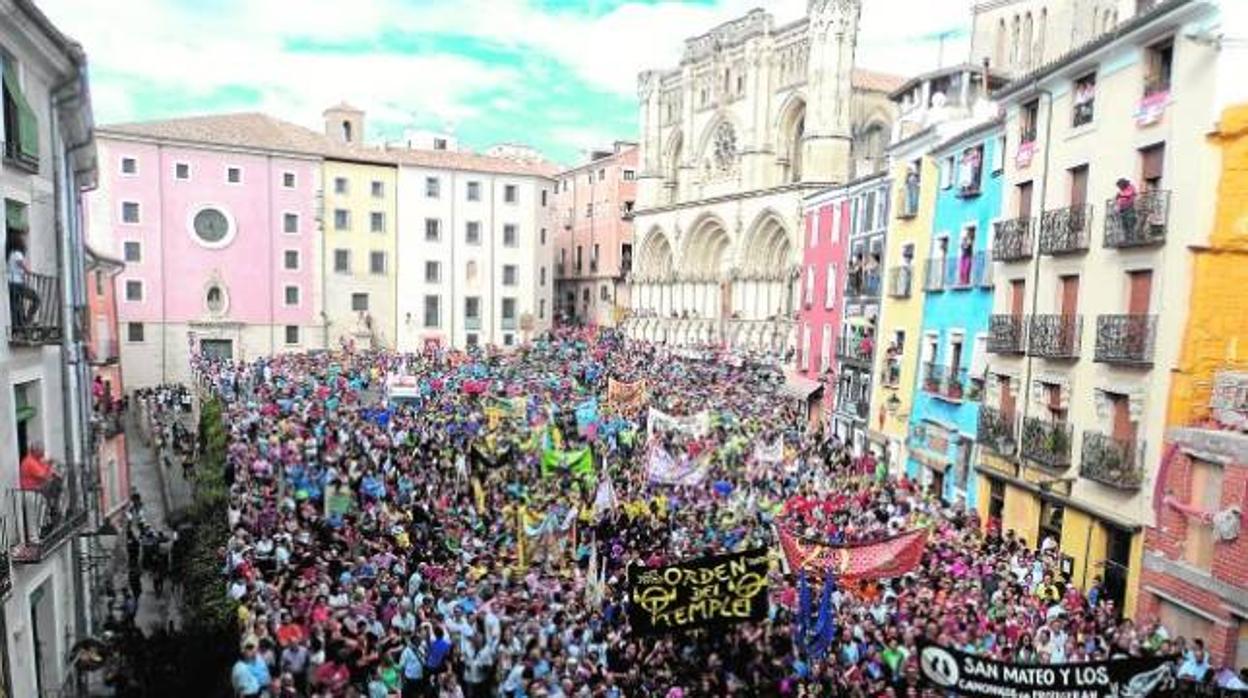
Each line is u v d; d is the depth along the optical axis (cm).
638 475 3059
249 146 6850
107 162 6391
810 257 5303
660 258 8519
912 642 1681
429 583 1959
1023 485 2780
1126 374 2367
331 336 7319
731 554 1600
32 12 1424
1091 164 2591
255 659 1434
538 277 8269
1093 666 1298
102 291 3225
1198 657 1778
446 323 7819
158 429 4284
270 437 3088
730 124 7581
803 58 6769
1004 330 2961
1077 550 2509
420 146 9194
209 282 6812
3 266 1440
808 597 1742
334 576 1978
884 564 1905
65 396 1752
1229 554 1972
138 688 1497
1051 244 2716
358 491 2680
